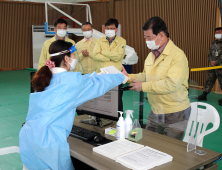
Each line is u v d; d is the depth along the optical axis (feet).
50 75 4.40
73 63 4.74
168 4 22.31
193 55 20.97
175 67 5.81
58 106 4.21
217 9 19.12
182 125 5.18
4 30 31.07
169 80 5.32
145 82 5.73
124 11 26.25
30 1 31.68
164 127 5.53
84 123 6.59
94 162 4.26
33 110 4.37
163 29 5.86
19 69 32.71
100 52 10.47
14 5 31.07
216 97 17.52
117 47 10.41
